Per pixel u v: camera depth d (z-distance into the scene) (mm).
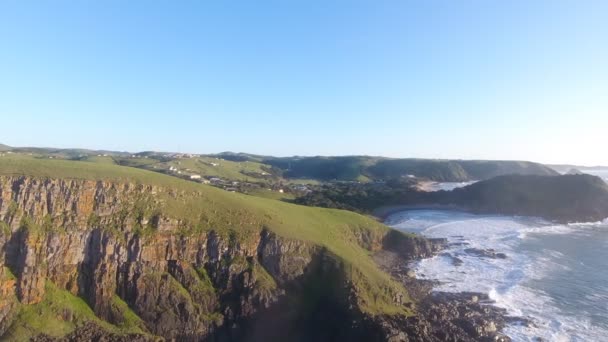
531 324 67562
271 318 69250
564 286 84812
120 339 61688
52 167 72938
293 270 75188
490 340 62469
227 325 67625
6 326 59438
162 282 68688
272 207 94188
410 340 61094
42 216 67188
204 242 73875
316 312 70250
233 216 79625
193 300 68750
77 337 60906
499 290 82438
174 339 64938
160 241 71188
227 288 70875
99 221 69938
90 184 71438
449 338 62656
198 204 79875
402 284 83312
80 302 65438
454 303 75250
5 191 66188
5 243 63375
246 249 74562
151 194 76250
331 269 75312
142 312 66312
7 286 61312
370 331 61312
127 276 67812
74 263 67188
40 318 61188
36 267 63406
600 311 72562
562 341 62469
